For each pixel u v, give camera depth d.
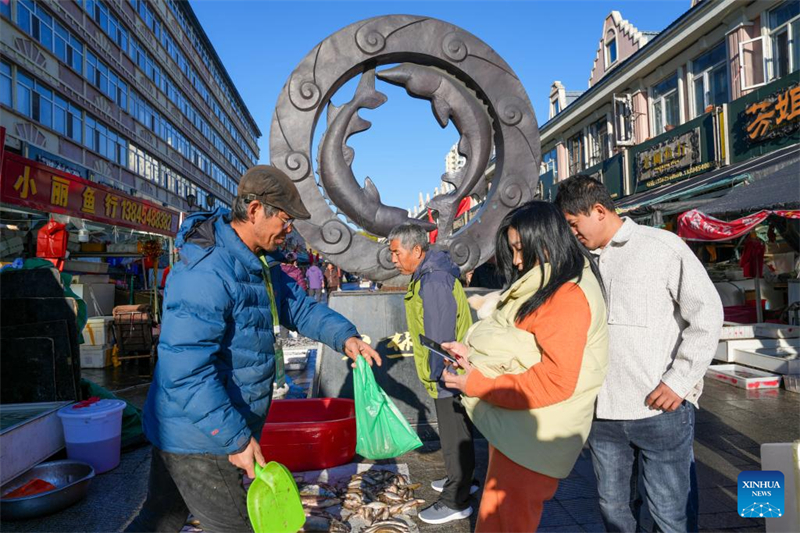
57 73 19.45
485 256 4.59
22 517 2.76
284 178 1.78
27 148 17.33
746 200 7.64
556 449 1.59
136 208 9.70
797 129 9.41
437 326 2.63
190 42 39.00
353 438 3.38
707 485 3.05
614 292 1.97
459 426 2.67
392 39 4.40
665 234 1.94
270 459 3.24
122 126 25.67
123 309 7.45
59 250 6.26
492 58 4.56
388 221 4.44
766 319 8.32
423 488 3.11
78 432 3.38
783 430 3.99
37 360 3.95
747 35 10.99
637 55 14.10
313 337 2.28
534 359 1.63
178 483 1.66
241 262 1.71
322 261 20.83
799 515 1.85
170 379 1.53
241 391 1.70
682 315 1.86
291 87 4.31
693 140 12.05
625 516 1.99
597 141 17.36
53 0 19.06
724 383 5.59
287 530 1.67
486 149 4.62
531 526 1.64
